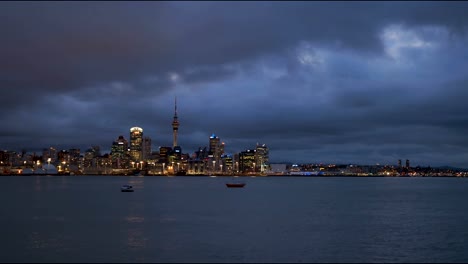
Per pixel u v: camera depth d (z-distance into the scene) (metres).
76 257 55.41
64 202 137.12
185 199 154.75
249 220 90.62
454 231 76.75
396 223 87.12
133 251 58.81
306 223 86.25
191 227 79.94
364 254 58.06
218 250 59.62
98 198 157.62
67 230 75.69
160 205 126.50
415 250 60.72
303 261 54.22
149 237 69.00
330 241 66.50
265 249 60.50
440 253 59.00
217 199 156.25
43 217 94.25
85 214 100.44
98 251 58.72
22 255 56.38
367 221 90.25
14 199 150.75
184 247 61.47
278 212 107.81
